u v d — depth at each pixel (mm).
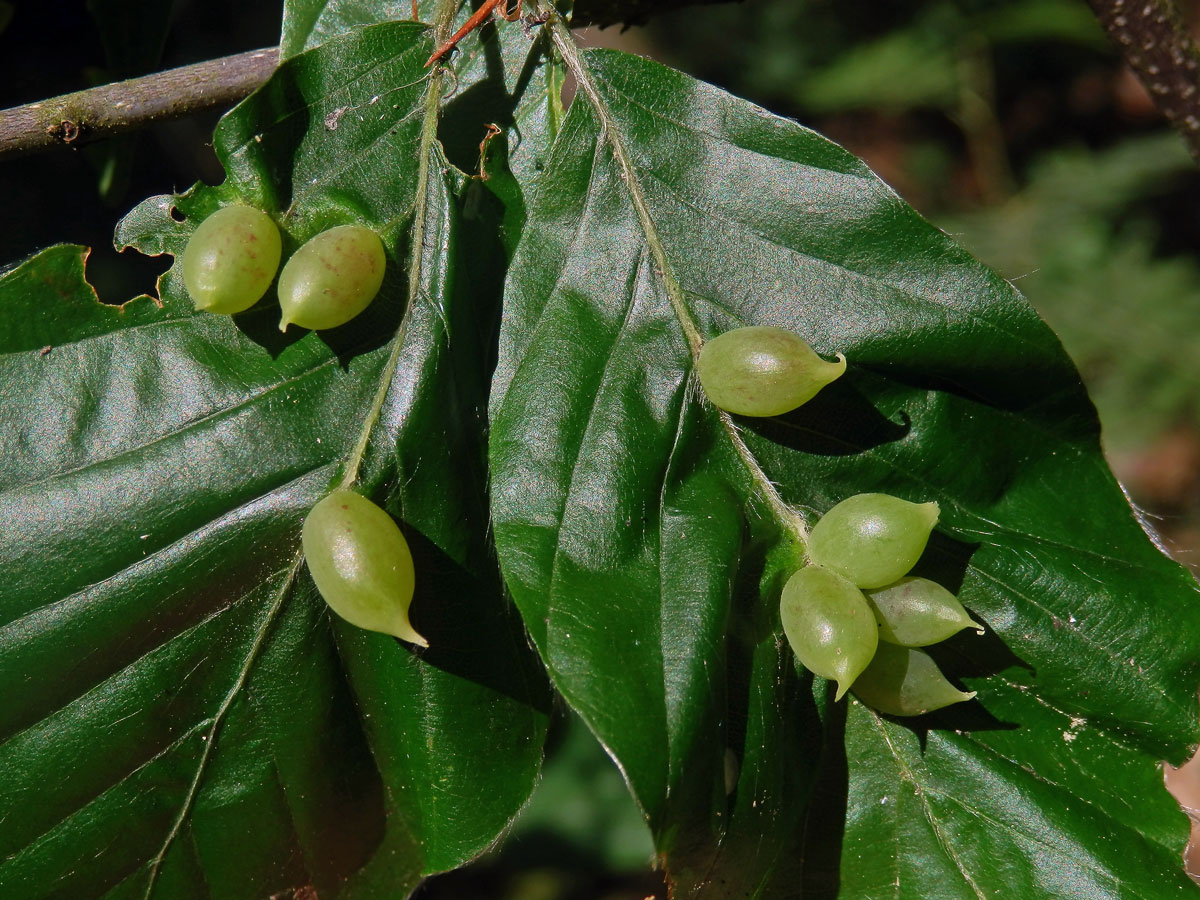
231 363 155
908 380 153
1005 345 151
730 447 153
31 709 154
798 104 429
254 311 155
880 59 386
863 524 147
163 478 154
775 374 149
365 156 155
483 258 156
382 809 157
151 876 156
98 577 154
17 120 160
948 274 152
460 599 154
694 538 150
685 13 443
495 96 158
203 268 151
